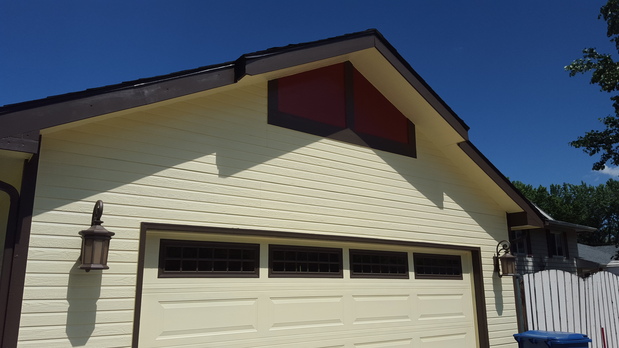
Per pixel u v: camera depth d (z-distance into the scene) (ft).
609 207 174.29
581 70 47.75
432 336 23.04
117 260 14.56
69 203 14.02
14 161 13.48
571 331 27.96
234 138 17.95
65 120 12.96
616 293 31.76
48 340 13.02
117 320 14.24
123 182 15.12
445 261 24.86
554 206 129.29
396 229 22.47
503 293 26.66
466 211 26.09
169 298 15.55
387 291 21.71
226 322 16.58
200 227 16.28
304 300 18.81
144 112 16.02
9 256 12.80
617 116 48.73
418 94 22.90
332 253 20.26
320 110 21.11
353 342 19.93
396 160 23.48
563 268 61.00
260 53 17.17
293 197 19.11
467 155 25.34
